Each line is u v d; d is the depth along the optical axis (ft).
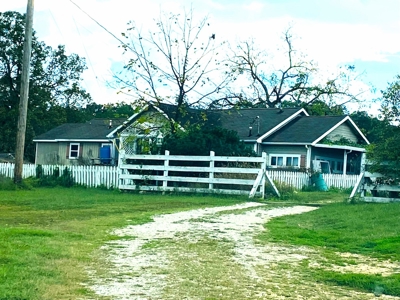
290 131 126.11
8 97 200.34
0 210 52.75
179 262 29.76
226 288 24.47
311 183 103.60
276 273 27.78
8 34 196.44
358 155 132.16
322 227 44.04
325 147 121.19
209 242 36.45
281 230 42.34
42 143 160.45
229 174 77.87
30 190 80.28
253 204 64.13
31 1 81.20
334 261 30.91
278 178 99.96
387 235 37.86
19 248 30.30
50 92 210.79
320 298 23.32
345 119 130.52
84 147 152.56
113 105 100.32
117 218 47.60
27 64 82.17
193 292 23.65
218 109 106.63
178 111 101.24
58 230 39.24
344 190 99.71
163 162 81.76
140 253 32.09
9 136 196.85
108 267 28.09
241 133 123.13
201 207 59.11
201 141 82.74
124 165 81.82
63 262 28.14
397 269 28.99
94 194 74.18
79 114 229.45
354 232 40.19
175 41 114.11
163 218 48.75
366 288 25.23
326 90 198.90
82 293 22.88
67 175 91.09
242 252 33.19
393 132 67.72
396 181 64.18
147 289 24.00
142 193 78.28
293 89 200.85
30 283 23.26
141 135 97.60
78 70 215.31
